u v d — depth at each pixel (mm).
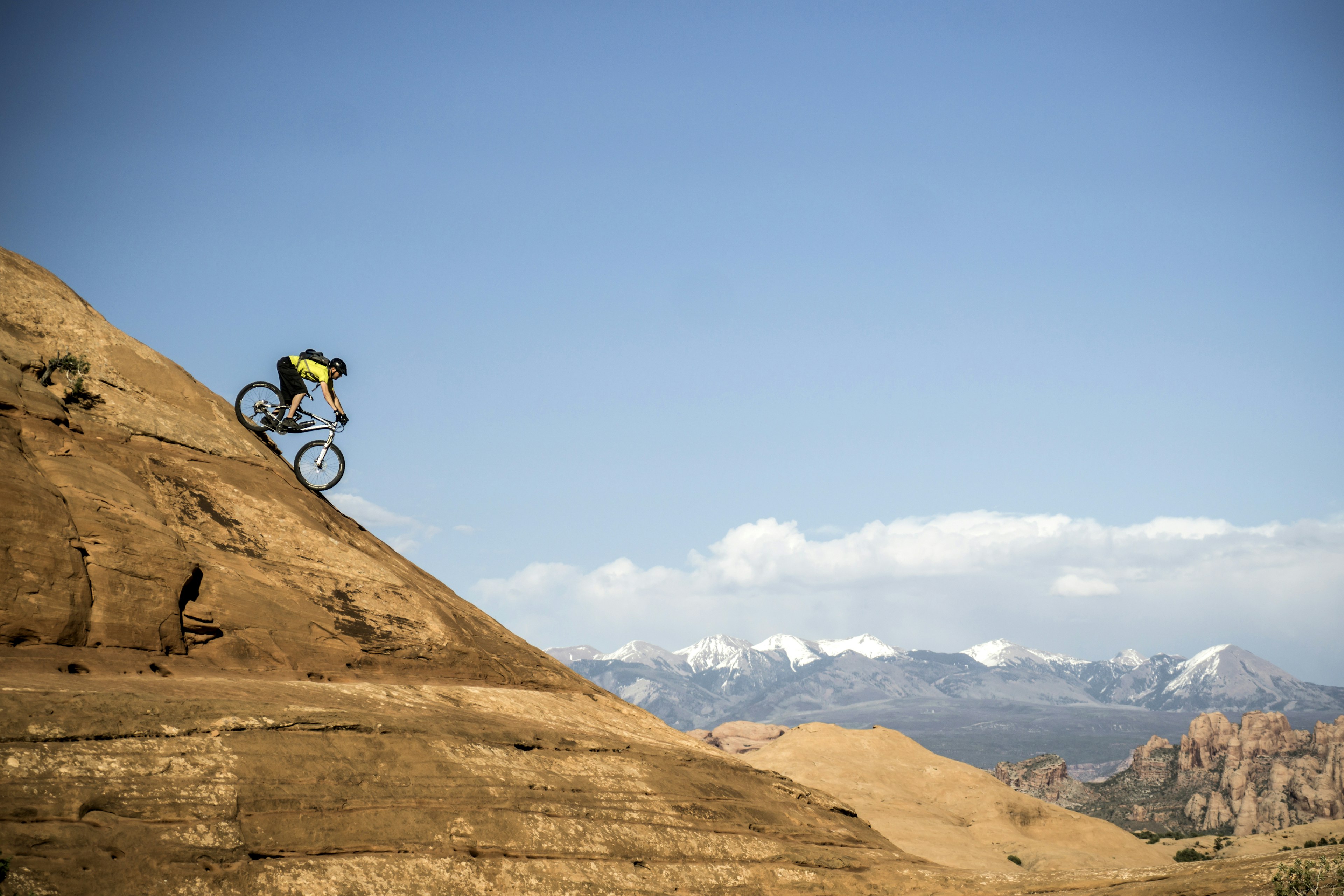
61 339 34656
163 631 27875
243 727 24125
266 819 22547
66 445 30078
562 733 34250
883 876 34906
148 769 21562
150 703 23109
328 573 35438
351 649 33688
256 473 36750
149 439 33906
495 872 25250
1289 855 29203
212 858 20766
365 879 22703
